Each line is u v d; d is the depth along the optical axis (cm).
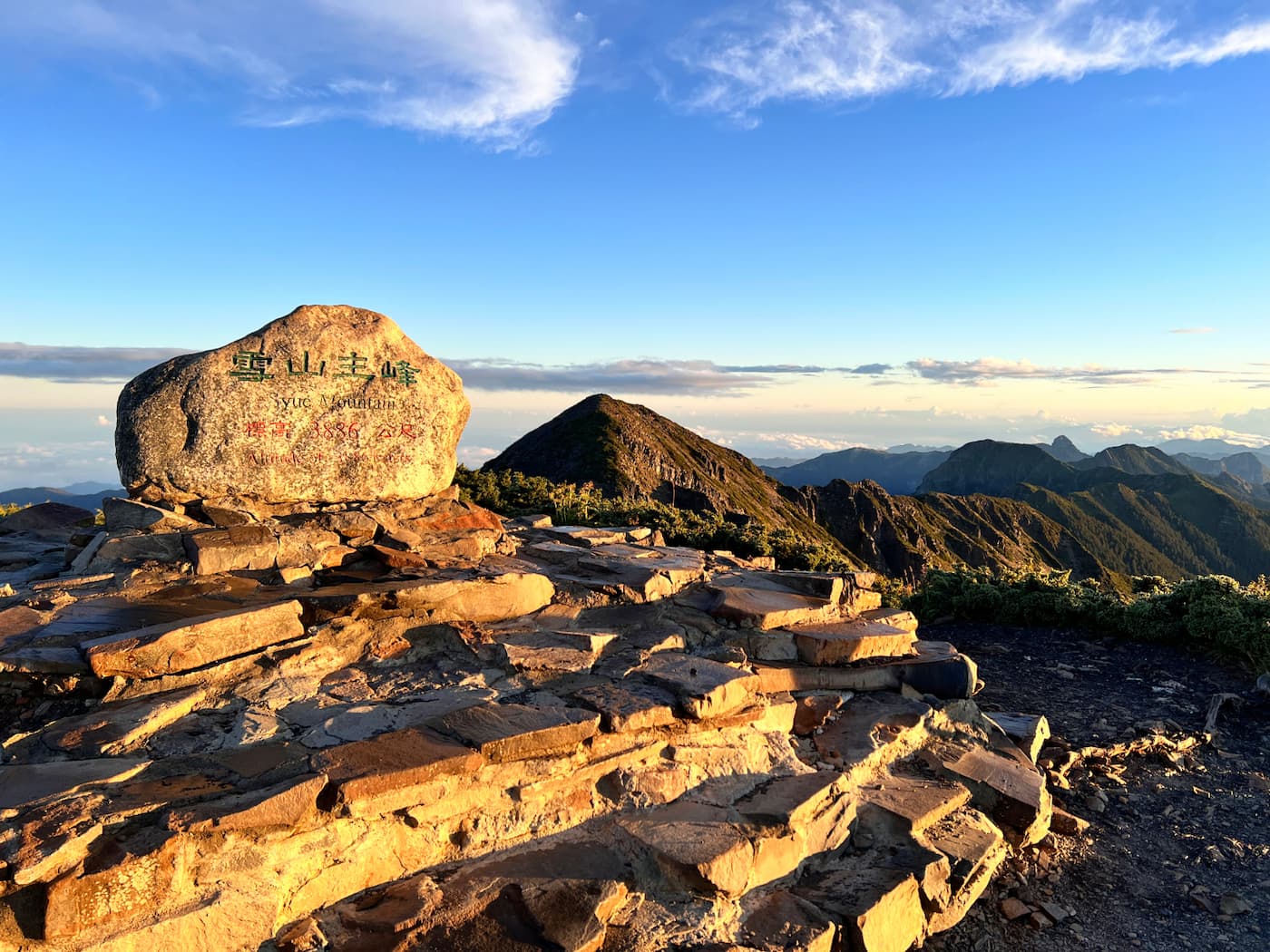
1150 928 612
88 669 537
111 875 365
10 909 350
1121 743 921
